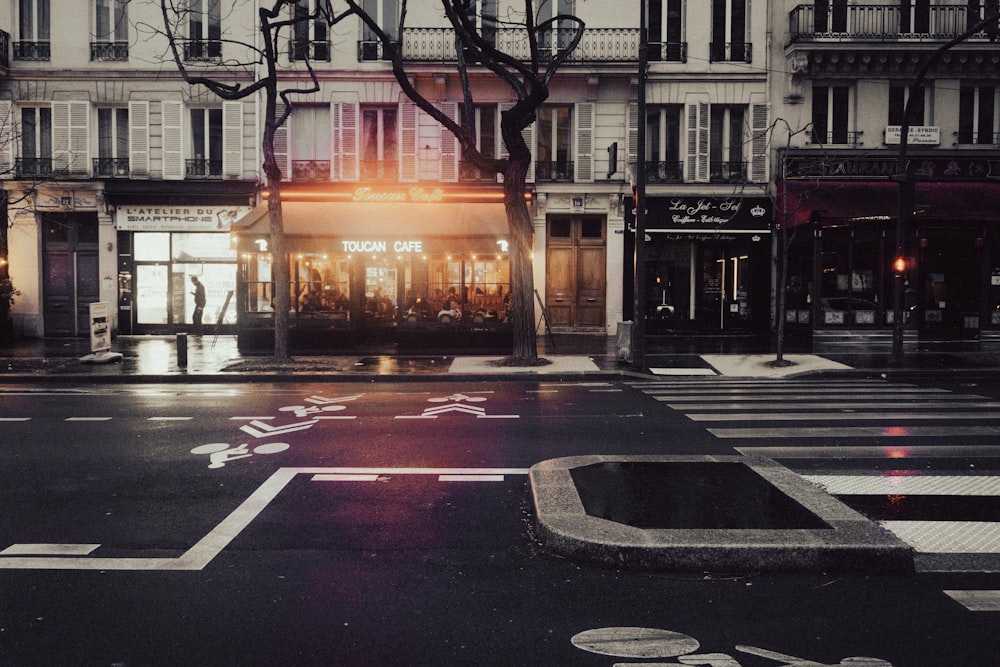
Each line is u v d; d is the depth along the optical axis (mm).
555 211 23109
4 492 6246
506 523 5406
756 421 9656
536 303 23250
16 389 13422
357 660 3367
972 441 8273
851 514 5078
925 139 22484
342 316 20172
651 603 4004
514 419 9852
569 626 3725
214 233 23422
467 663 3342
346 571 4477
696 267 24297
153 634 3633
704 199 22766
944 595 4094
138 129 22875
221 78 22688
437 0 22609
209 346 20562
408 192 22047
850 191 21359
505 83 22750
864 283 21125
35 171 22938
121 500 6008
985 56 22047
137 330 23547
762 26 22672
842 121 22875
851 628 3691
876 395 12234
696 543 4477
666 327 24141
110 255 23156
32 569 4516
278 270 16484
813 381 14547
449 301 19703
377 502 5938
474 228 19812
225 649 3475
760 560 4430
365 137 23125
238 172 22828
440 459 7438
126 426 9336
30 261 23094
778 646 3504
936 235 21734
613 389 13242
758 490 5699
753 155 22750
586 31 22734
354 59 22609
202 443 8258
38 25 22938
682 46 22734
